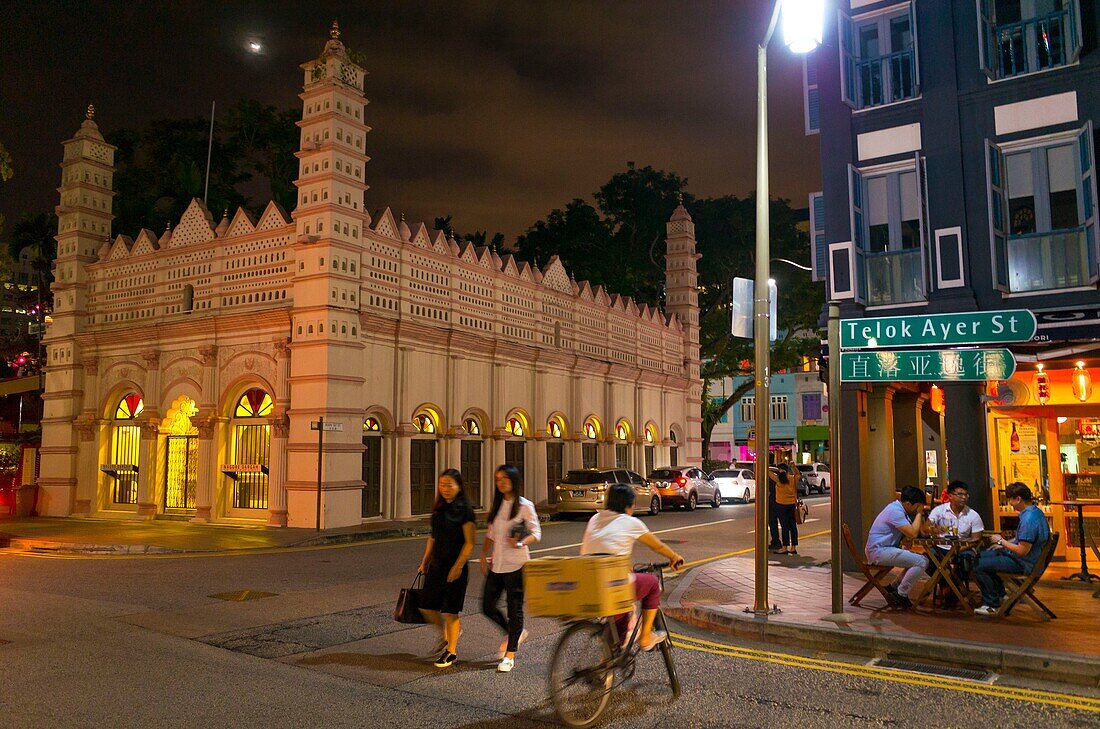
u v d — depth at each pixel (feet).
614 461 103.35
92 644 27.37
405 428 73.36
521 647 27.40
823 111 46.34
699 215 146.41
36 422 121.29
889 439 48.96
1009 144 41.75
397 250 74.59
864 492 44.19
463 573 24.63
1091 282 38.81
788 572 42.65
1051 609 31.60
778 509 51.96
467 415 81.51
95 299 83.61
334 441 66.23
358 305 69.26
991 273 41.14
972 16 43.11
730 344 140.87
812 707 20.77
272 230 70.79
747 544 58.75
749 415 196.44
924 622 28.99
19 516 80.74
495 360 85.10
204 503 71.36
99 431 80.79
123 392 80.23
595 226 147.74
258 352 70.59
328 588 38.81
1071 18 40.27
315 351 66.44
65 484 81.00
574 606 19.52
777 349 138.21
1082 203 39.45
